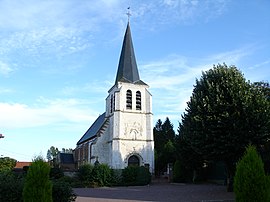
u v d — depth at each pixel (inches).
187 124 1025.5
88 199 809.5
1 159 1262.3
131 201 761.6
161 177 1989.4
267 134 879.1
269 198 407.8
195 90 1039.6
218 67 1015.0
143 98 2060.8
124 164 1920.5
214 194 906.7
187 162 1429.6
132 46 2190.0
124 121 1988.2
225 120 895.1
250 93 928.9
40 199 416.8
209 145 909.2
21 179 522.0
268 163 960.9
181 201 753.0
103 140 2058.3
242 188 409.7
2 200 491.5
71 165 2731.3
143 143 1982.0
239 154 901.2
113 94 2080.5
